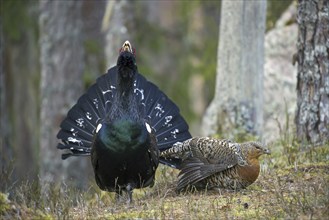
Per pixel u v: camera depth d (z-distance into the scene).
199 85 61.84
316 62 26.61
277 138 30.86
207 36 55.81
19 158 60.22
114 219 19.95
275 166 25.55
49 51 53.78
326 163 24.38
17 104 61.59
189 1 54.94
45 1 53.34
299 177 23.34
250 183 22.59
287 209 19.59
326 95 26.56
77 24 53.91
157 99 25.98
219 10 54.97
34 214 19.61
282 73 37.38
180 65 56.09
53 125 54.09
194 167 22.92
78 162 52.38
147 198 23.11
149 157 23.28
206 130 37.59
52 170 52.59
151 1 61.38
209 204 21.16
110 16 48.16
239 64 32.12
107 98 25.59
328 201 19.52
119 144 22.66
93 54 58.41
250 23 31.86
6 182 23.89
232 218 19.62
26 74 61.28
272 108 36.84
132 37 50.47
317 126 26.78
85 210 21.33
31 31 58.38
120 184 23.48
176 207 20.97
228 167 22.39
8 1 55.03
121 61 22.80
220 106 32.72
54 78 53.97
